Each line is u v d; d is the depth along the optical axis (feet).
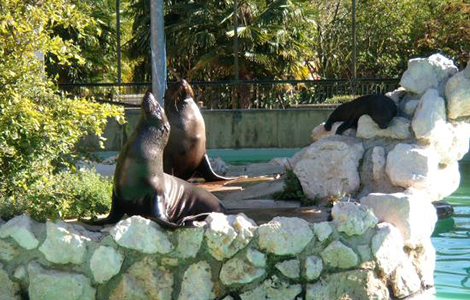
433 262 32.99
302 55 111.04
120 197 31.58
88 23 37.09
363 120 40.65
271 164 54.29
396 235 30.58
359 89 89.97
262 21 104.37
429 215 32.30
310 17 111.86
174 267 29.94
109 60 115.03
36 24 34.42
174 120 42.16
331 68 125.39
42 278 29.45
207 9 106.83
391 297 30.58
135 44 112.27
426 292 31.89
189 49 106.93
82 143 79.66
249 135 82.58
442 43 117.08
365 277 29.89
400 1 122.31
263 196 40.91
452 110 38.01
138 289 29.55
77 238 29.68
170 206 32.19
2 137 30.60
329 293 29.66
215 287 29.71
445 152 38.68
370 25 123.03
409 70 40.45
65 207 32.35
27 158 32.35
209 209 32.91
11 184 33.12
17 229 29.84
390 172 37.42
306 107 88.48
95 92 96.73
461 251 38.22
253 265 29.50
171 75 116.37
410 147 37.42
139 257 29.81
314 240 29.96
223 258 29.66
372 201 32.01
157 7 52.49
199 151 43.29
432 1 121.39
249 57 102.63
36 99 34.04
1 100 31.63
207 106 92.17
